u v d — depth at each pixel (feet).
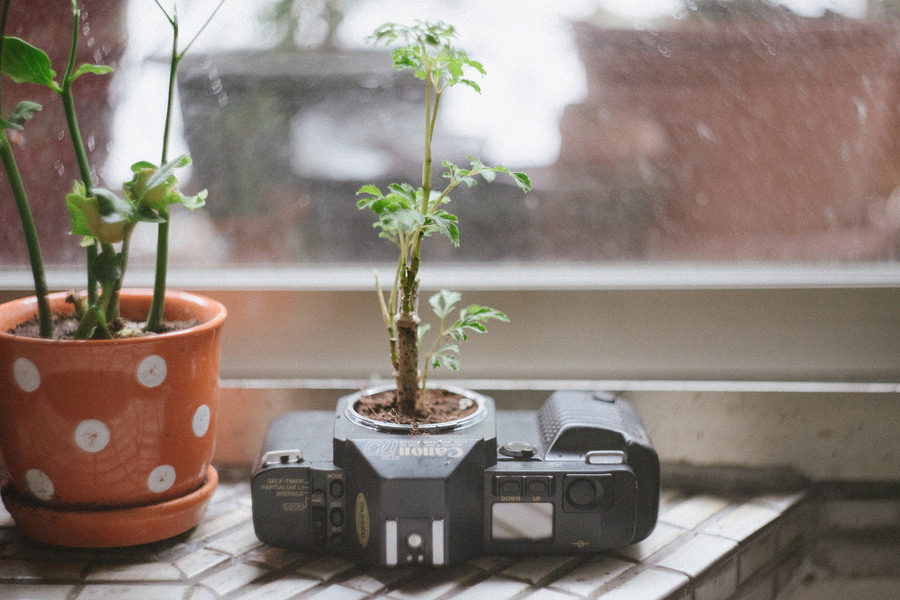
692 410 3.17
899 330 3.22
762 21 3.26
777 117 3.34
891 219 3.40
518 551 2.58
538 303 3.24
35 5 3.13
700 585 2.58
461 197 3.49
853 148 3.35
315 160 3.47
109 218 2.22
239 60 3.33
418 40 2.49
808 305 3.22
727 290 3.21
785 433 3.18
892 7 3.22
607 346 3.27
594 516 2.54
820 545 3.25
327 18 3.33
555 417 2.75
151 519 2.54
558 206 3.50
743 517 2.95
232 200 3.45
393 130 3.46
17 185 2.45
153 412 2.47
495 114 3.41
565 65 3.36
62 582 2.45
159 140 3.31
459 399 2.86
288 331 3.26
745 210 3.44
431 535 2.41
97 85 3.24
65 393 2.38
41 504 2.54
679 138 3.41
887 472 3.19
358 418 2.62
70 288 3.19
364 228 3.53
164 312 2.87
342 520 2.55
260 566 2.57
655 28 3.30
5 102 3.20
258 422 3.21
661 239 3.51
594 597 2.41
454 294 2.84
